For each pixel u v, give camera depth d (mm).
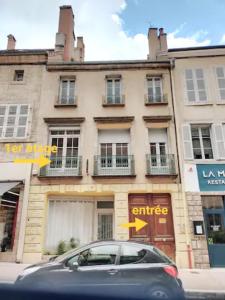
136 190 10734
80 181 10938
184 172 10883
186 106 12086
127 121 11922
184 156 11172
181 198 10547
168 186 10727
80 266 4906
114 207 10711
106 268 4832
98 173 11117
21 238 10117
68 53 14469
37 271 4863
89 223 10953
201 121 11758
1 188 10398
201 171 10898
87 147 11516
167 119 11852
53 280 4723
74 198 11219
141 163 11195
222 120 11711
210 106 12000
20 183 10867
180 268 9445
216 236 10180
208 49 13109
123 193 10727
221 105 12000
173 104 12141
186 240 9938
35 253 9969
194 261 9625
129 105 12297
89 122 11977
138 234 10383
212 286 6734
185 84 12484
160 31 14141
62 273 4793
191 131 11953
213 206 10578
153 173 11109
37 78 12898
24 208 10508
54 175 11047
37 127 11930
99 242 5324
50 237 10656
